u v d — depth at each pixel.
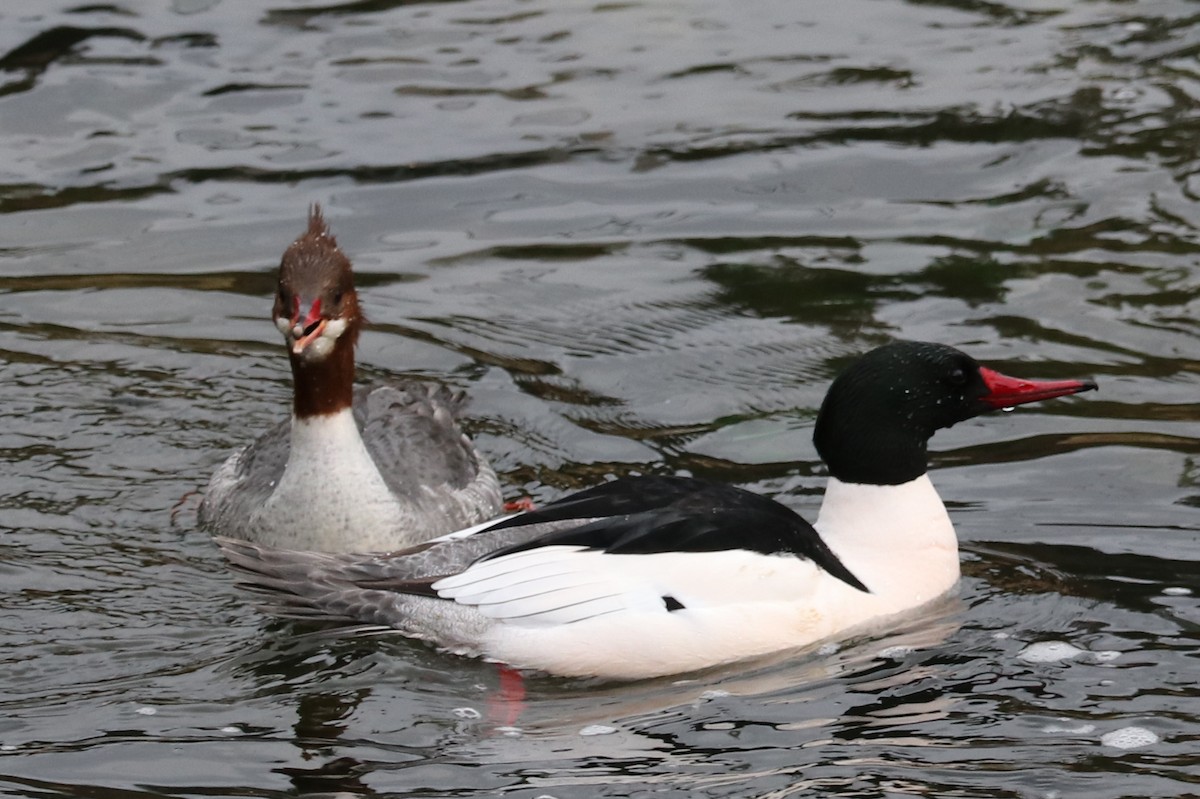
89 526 11.62
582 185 16.92
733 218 16.31
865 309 14.66
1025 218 16.12
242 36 20.03
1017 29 20.12
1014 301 14.70
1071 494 11.95
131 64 19.17
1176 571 10.86
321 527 11.12
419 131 17.95
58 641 10.08
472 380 13.74
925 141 17.59
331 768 8.77
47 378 13.55
